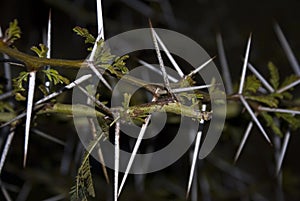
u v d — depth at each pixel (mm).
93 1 1133
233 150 1047
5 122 662
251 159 1354
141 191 916
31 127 682
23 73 590
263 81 715
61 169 879
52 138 738
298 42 1318
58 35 1153
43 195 961
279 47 1290
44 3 1111
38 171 894
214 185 994
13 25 571
